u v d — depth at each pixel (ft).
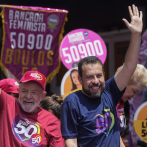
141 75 19.80
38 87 17.97
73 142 16.52
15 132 17.24
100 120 16.81
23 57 33.68
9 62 33.24
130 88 20.15
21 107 18.25
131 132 33.19
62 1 47.47
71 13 51.98
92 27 57.36
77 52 32.17
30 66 33.86
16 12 33.47
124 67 17.78
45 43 34.35
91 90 16.76
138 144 42.65
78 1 47.34
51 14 34.55
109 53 61.98
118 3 47.44
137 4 46.98
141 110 31.89
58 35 34.63
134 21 17.54
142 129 31.81
